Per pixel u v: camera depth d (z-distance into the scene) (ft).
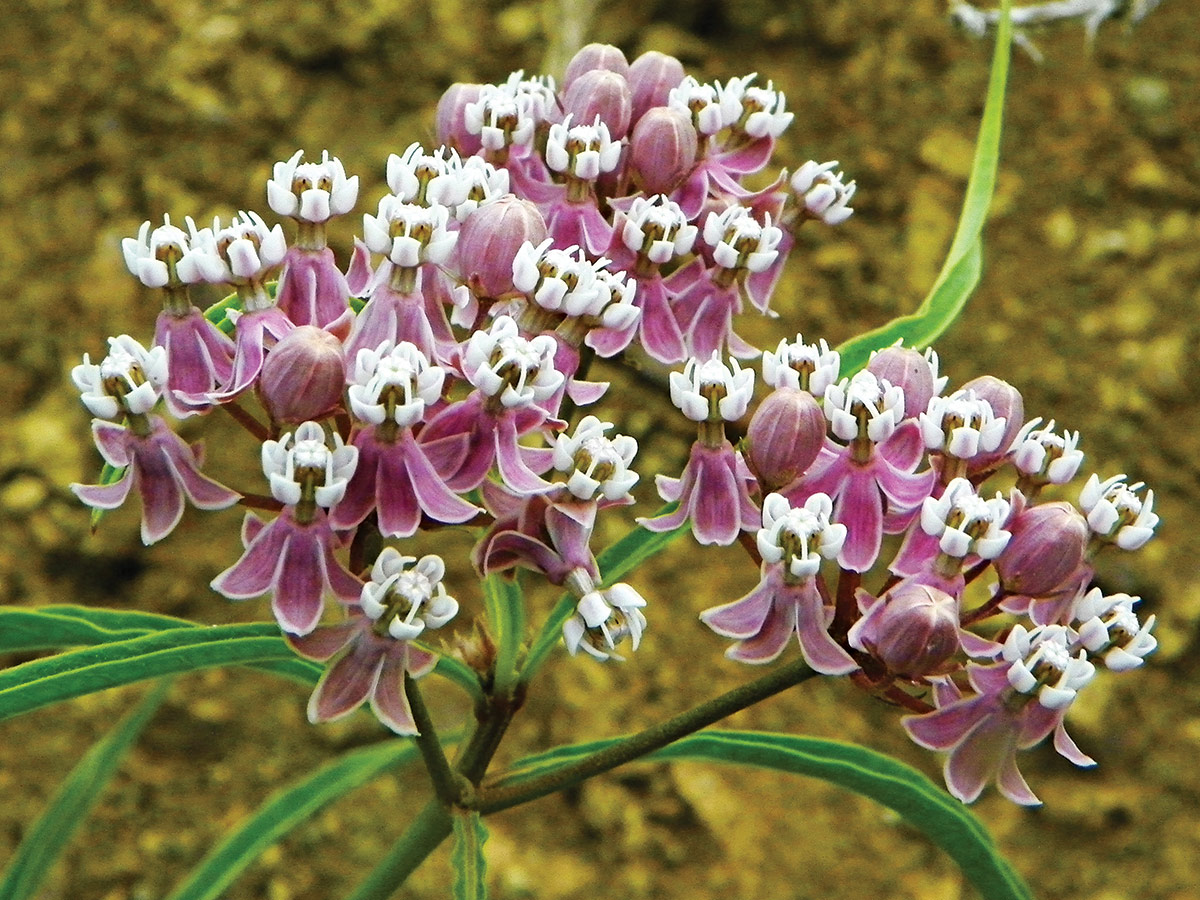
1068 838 0.78
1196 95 0.95
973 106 0.94
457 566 0.81
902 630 0.41
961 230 0.54
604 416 0.85
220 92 0.93
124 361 0.42
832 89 0.94
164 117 0.92
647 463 0.84
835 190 0.52
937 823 0.52
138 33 0.95
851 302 0.89
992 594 0.47
